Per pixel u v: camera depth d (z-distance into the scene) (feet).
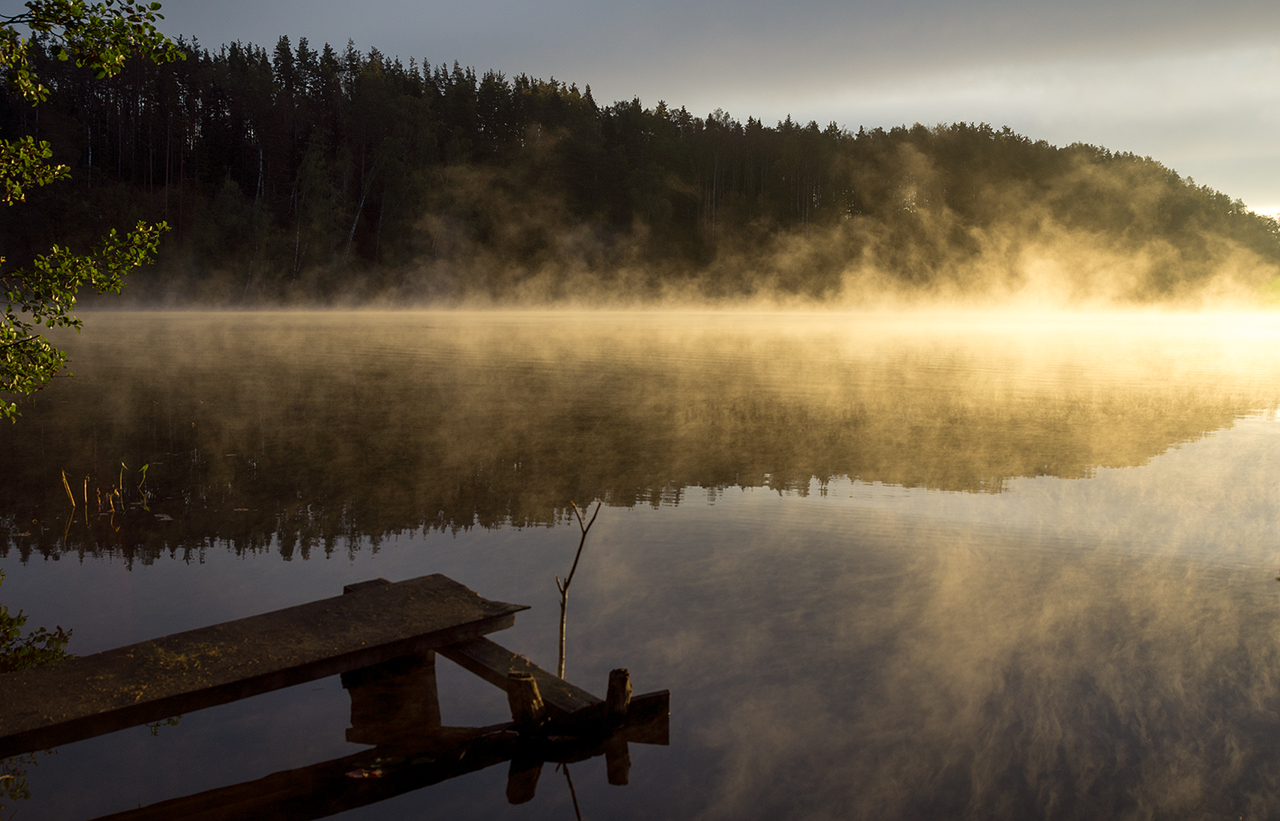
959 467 38.52
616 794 13.50
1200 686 17.10
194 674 15.12
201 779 13.93
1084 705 16.29
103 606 21.39
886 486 34.88
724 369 84.23
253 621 17.56
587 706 15.16
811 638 19.43
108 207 200.54
